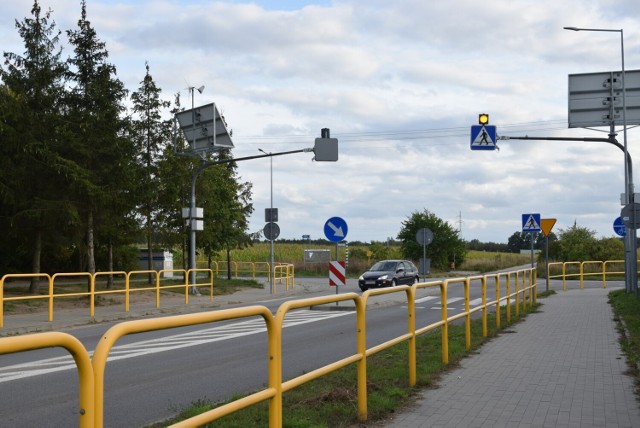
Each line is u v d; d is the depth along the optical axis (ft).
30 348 9.67
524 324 55.62
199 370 34.96
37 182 78.48
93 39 82.84
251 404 15.52
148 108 104.32
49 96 79.77
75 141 77.56
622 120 85.97
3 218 81.76
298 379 18.24
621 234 96.43
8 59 79.51
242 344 45.57
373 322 60.90
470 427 22.95
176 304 80.64
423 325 56.65
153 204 103.65
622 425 23.29
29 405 25.16
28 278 113.09
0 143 76.43
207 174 108.88
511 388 29.48
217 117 99.81
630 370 33.94
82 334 52.80
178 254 171.01
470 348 41.29
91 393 10.82
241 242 128.16
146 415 24.52
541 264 160.15
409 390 28.50
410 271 118.83
